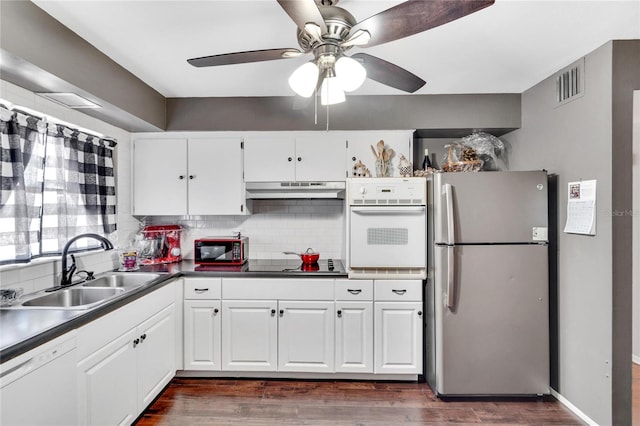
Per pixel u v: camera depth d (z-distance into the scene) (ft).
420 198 8.46
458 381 7.69
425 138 10.54
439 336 7.75
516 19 5.66
